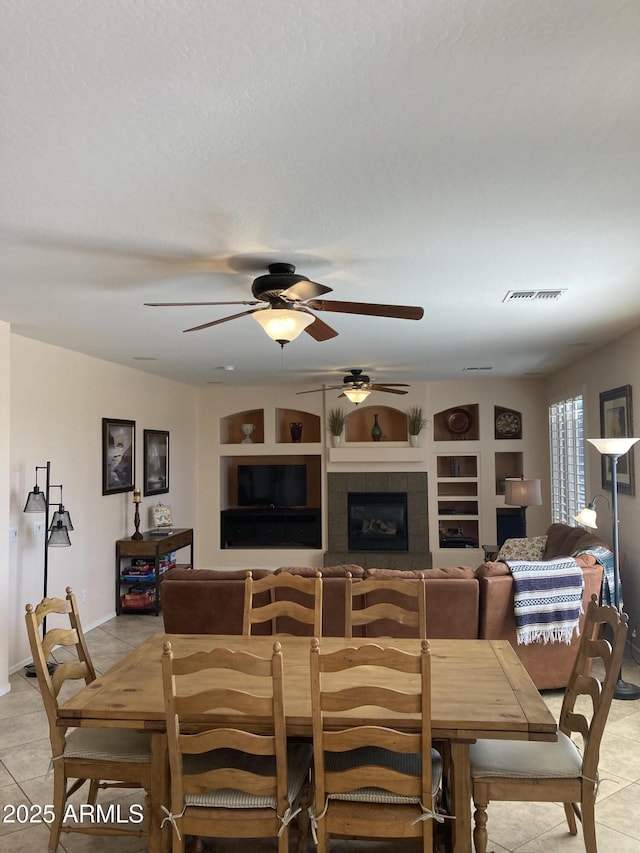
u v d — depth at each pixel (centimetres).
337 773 208
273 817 209
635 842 255
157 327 458
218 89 160
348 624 316
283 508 898
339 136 185
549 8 132
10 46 142
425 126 181
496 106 171
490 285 354
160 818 230
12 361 483
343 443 873
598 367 591
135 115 172
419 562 831
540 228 264
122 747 247
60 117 172
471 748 238
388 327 473
